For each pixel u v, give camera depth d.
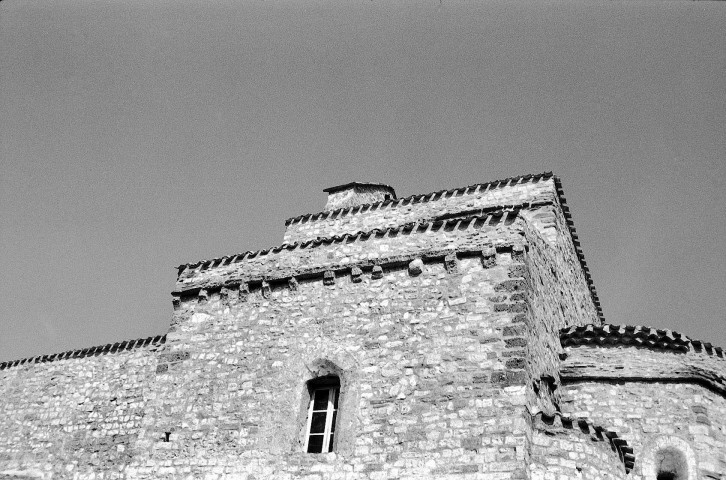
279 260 19.11
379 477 14.84
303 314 17.78
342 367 16.53
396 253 17.84
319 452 16.00
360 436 15.46
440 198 23.56
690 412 16.81
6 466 24.00
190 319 18.98
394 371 15.98
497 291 16.14
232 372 17.67
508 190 22.78
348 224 24.30
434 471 14.50
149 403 18.02
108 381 23.95
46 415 24.53
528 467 14.16
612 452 15.04
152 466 17.03
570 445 14.61
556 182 22.69
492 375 15.09
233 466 16.30
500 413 14.62
